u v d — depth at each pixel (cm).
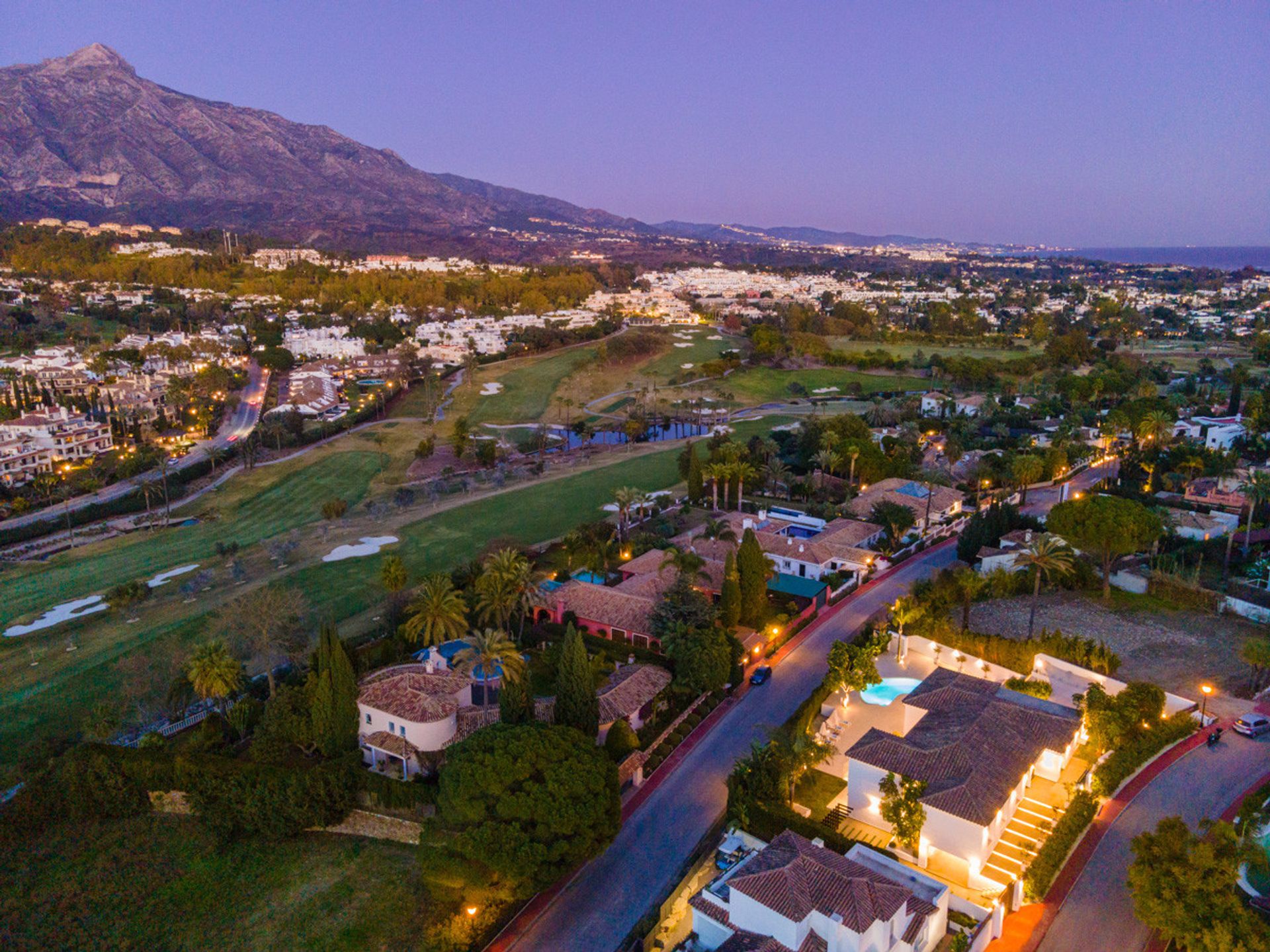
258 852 5359
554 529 11412
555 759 4809
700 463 12225
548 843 4556
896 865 4378
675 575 8175
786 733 5516
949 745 4925
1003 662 6731
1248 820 4462
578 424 18012
